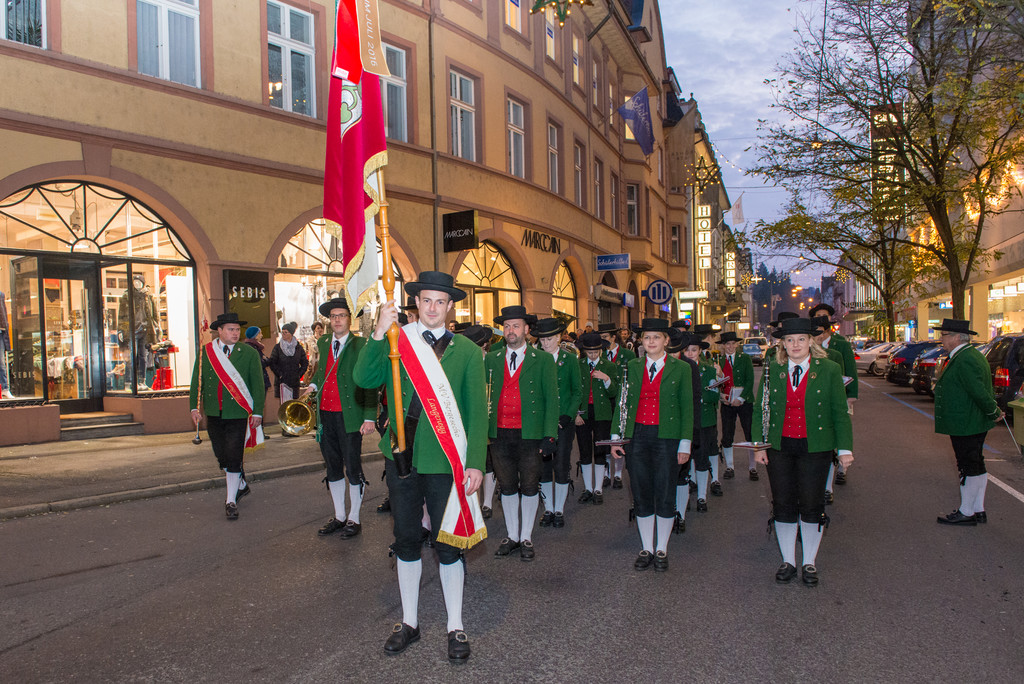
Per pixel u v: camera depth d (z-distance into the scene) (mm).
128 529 6660
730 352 9414
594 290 25812
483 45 18406
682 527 6719
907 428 13953
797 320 5344
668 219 39062
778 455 5355
